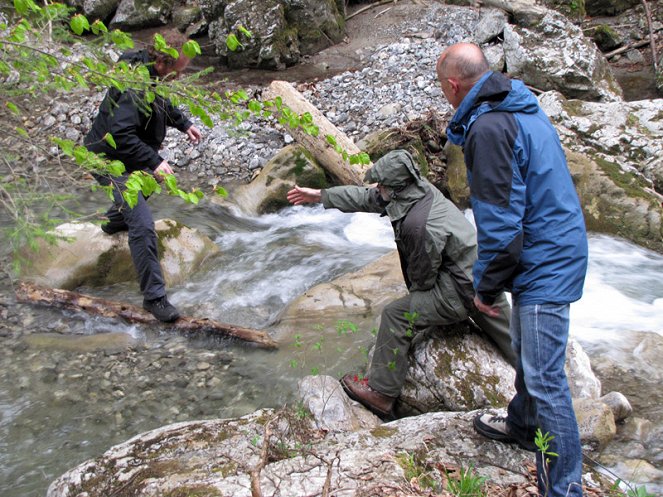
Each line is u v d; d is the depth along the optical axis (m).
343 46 10.27
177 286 5.55
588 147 7.11
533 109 2.52
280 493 2.73
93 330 4.81
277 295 5.43
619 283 5.58
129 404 4.07
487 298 2.57
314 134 3.52
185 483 2.90
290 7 9.78
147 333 4.79
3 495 3.37
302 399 3.62
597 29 9.84
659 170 6.74
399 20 10.70
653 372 4.20
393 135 7.29
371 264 5.48
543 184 2.47
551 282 2.49
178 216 6.80
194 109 3.26
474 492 2.67
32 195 2.78
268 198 6.98
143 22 10.73
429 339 3.90
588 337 4.64
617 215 6.42
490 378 3.76
